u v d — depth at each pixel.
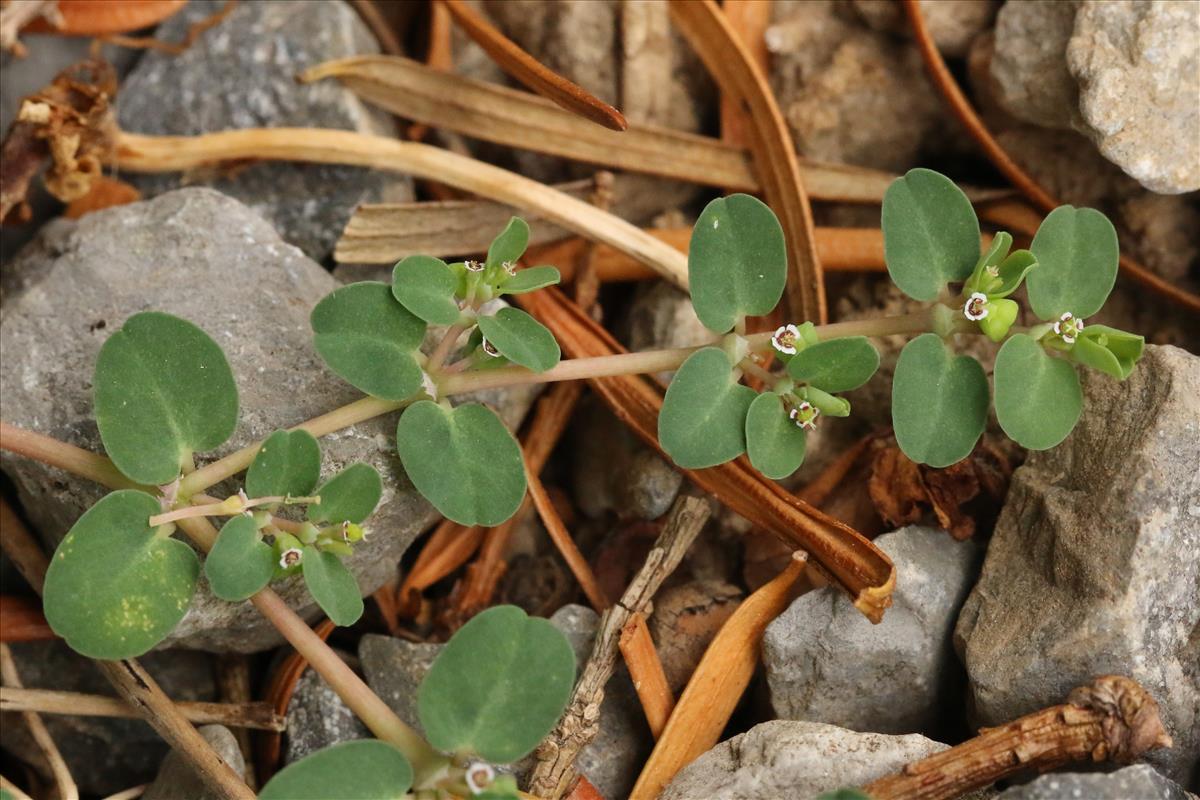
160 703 0.17
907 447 0.16
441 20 0.18
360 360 0.16
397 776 0.16
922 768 0.16
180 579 0.16
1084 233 0.16
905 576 0.17
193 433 0.16
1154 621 0.16
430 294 0.16
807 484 0.18
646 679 0.17
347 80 0.18
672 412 0.16
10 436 0.16
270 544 0.16
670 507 0.18
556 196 0.18
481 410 0.16
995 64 0.18
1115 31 0.17
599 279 0.18
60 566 0.16
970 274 0.16
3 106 0.18
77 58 0.18
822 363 0.16
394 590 0.18
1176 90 0.17
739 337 0.16
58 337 0.17
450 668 0.16
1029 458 0.17
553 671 0.16
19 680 0.17
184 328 0.16
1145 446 0.16
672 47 0.18
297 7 0.18
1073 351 0.16
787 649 0.17
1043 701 0.16
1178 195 0.18
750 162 0.18
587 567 0.18
